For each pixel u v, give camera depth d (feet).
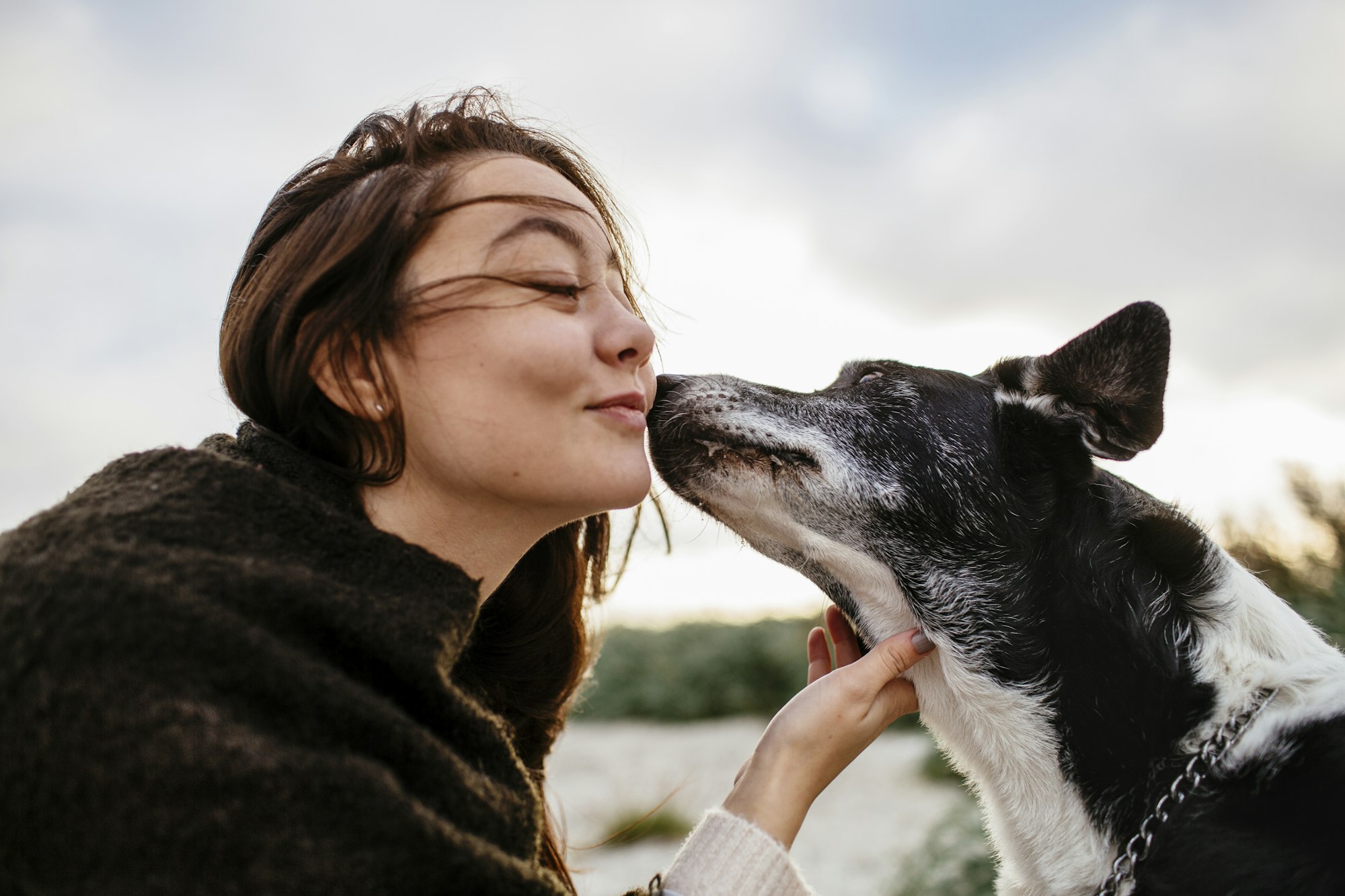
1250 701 6.49
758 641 43.14
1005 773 7.37
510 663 7.05
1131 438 7.66
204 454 4.51
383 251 4.95
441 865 3.66
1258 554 14.75
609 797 27.04
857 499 8.14
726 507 8.70
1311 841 5.84
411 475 5.26
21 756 3.46
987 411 8.18
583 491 5.13
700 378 8.93
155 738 3.44
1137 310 7.50
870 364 9.23
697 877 5.59
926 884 15.40
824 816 23.47
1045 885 7.02
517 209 5.20
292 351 5.10
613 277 6.08
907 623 8.08
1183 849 6.20
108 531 3.95
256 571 3.95
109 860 3.37
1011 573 7.62
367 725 3.87
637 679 44.52
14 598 3.70
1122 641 7.04
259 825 3.44
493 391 4.89
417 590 4.46
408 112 6.04
